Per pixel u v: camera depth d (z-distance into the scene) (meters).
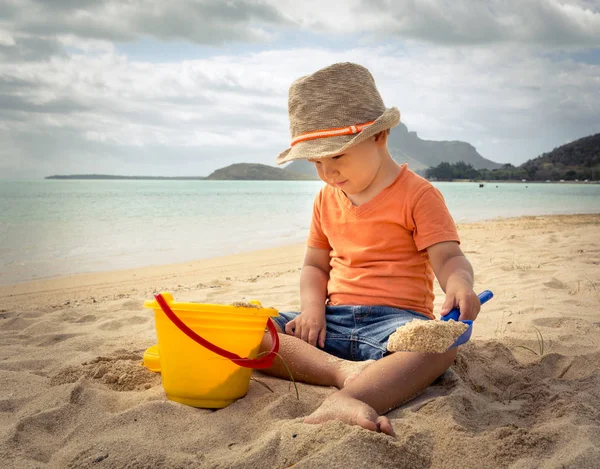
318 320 2.23
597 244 6.79
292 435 1.49
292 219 13.88
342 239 2.34
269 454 1.43
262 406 1.86
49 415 1.79
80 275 5.89
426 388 1.94
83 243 8.77
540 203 24.70
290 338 2.13
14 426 1.69
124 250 8.00
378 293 2.20
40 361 2.52
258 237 9.78
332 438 1.43
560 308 3.31
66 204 21.73
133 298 4.34
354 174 2.14
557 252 6.09
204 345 1.80
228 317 1.82
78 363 2.43
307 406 1.85
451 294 1.98
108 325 3.31
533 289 3.93
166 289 4.88
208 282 5.20
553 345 2.55
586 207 21.50
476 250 6.59
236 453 1.48
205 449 1.55
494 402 1.89
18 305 4.29
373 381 1.75
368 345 2.06
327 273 2.51
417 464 1.39
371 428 1.49
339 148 2.01
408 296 2.19
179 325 1.80
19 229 10.83
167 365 1.90
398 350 1.82
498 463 1.38
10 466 1.45
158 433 1.65
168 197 30.83
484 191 46.72
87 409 1.84
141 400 1.94
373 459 1.35
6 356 2.63
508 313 3.22
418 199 2.17
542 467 1.33
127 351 2.66
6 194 35.16
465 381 2.06
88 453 1.48
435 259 2.14
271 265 6.48
